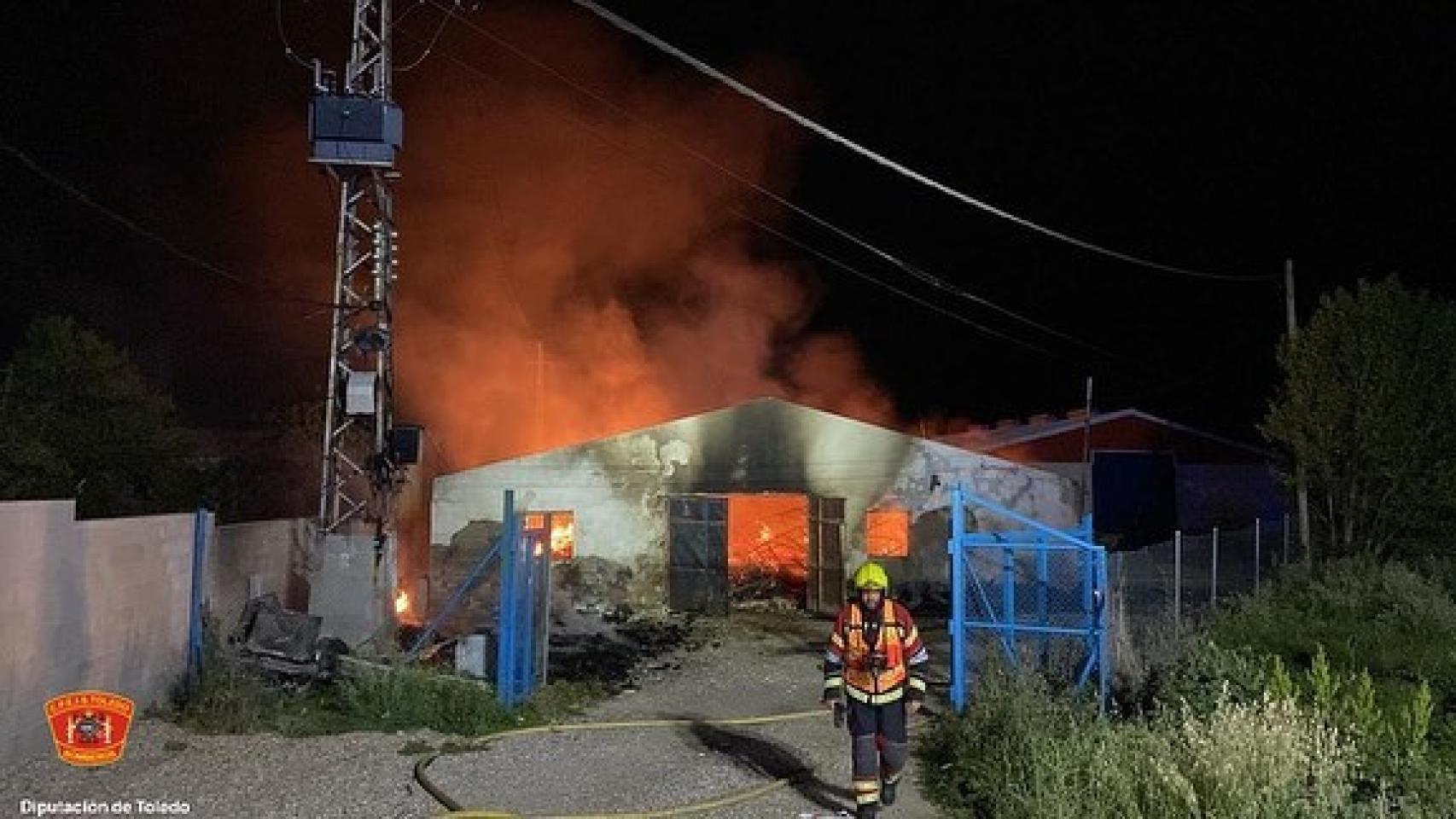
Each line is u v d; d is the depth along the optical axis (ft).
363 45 51.60
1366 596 53.16
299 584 56.08
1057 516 81.10
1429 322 61.36
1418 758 26.21
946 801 28.48
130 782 30.07
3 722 30.96
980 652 39.88
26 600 32.01
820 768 32.42
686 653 55.98
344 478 53.47
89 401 66.90
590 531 80.33
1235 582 78.07
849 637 27.55
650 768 32.37
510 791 29.78
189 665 41.88
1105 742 26.25
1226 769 22.85
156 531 39.96
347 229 51.85
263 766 31.91
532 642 41.83
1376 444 60.29
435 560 78.38
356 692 38.63
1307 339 63.41
